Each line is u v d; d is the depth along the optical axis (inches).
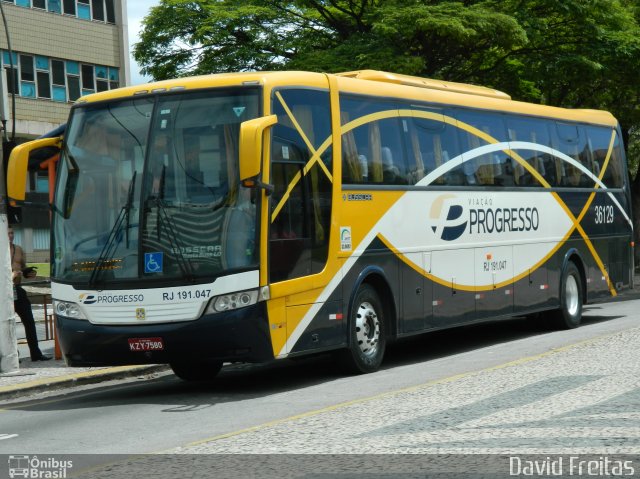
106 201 479.5
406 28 905.5
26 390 529.3
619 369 446.3
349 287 513.7
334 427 344.5
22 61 1612.9
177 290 458.0
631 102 1222.9
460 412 360.5
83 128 494.9
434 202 585.3
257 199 458.0
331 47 1015.6
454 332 762.8
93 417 422.3
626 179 821.9
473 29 906.1
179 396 482.0
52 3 1673.2
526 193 679.1
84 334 473.7
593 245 757.3
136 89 490.0
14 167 488.4
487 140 645.9
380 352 535.2
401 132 565.9
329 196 502.9
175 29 1061.1
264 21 1034.7
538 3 1003.9
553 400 375.2
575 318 723.4
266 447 314.5
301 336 480.1
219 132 466.9
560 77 1037.8
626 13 1091.3
